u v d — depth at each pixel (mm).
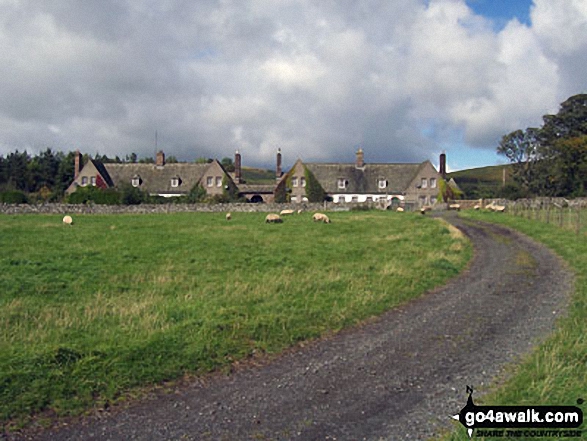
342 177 89062
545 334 11539
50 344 10242
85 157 115375
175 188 88750
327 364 10102
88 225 37812
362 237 30094
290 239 28703
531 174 90062
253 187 91062
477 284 17703
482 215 48562
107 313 12898
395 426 7441
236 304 13891
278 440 7129
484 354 10438
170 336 10883
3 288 15867
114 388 8766
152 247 24953
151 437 7270
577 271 18828
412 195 86812
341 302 14484
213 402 8406
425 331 12203
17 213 55312
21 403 8102
